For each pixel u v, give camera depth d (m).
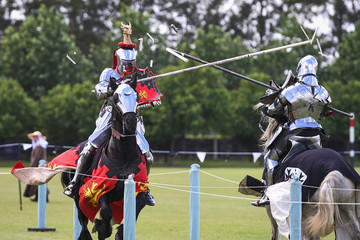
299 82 23.89
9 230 35.47
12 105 118.81
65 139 122.94
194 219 27.56
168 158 127.75
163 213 45.66
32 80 131.75
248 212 46.66
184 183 72.88
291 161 22.64
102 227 24.31
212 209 48.88
